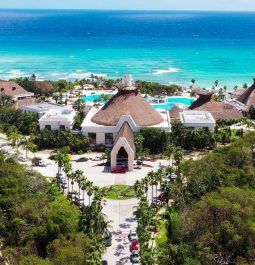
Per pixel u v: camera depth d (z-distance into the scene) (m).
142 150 128.12
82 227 81.81
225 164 105.88
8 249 71.88
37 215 79.62
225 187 90.56
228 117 161.38
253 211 76.38
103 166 122.00
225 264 70.56
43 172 116.69
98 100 195.88
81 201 96.00
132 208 96.50
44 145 137.25
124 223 89.56
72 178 100.19
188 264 67.81
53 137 136.12
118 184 109.50
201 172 98.81
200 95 166.25
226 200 78.50
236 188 85.50
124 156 119.94
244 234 71.88
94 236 75.06
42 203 84.50
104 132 136.50
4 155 121.25
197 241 72.88
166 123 141.75
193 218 77.62
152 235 84.38
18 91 197.38
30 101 177.62
